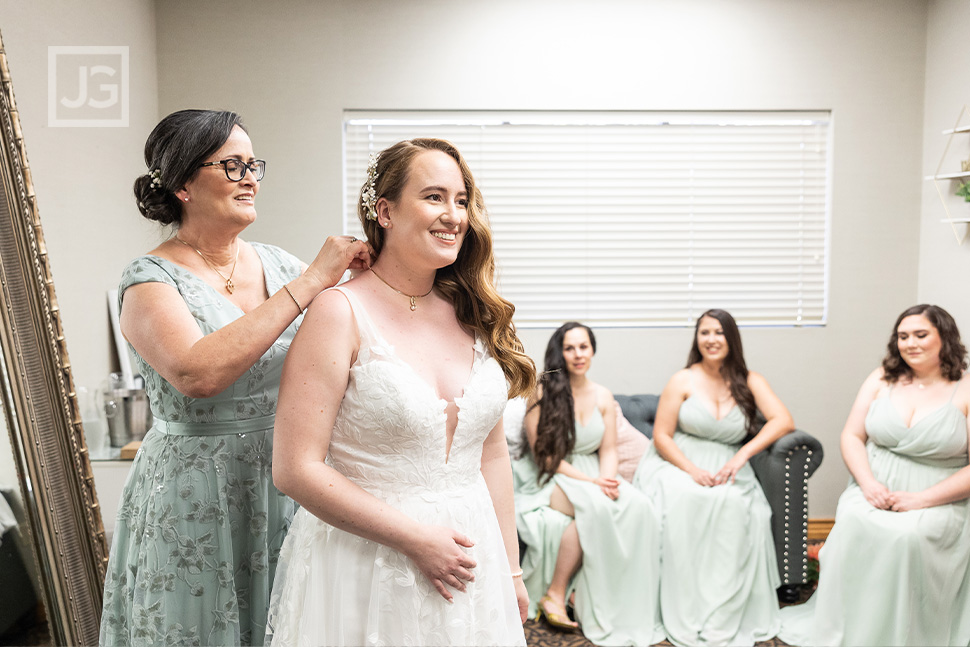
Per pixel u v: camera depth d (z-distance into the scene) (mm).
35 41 2787
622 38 4129
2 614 2170
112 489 2959
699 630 3146
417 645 1310
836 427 4316
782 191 4277
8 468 2266
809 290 4316
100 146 3299
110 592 1722
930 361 3172
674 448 3572
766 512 3367
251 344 1414
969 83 3818
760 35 4145
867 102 4188
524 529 3334
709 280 4316
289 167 4105
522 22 4105
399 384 1327
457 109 4133
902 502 2990
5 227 2354
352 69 4082
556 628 3250
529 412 3535
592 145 4234
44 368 2383
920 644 2910
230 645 1595
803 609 3336
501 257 4273
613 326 4316
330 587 1363
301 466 1290
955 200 3938
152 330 1498
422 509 1354
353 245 1475
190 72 4020
